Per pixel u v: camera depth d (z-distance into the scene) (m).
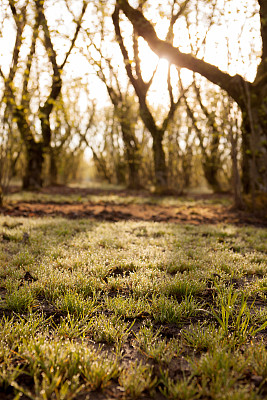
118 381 2.02
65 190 19.33
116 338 2.52
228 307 2.67
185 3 9.74
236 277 4.09
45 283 3.52
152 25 10.24
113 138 27.91
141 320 2.92
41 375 2.01
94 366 2.03
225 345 2.36
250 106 9.88
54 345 2.20
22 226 6.41
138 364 2.21
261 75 9.77
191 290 3.48
